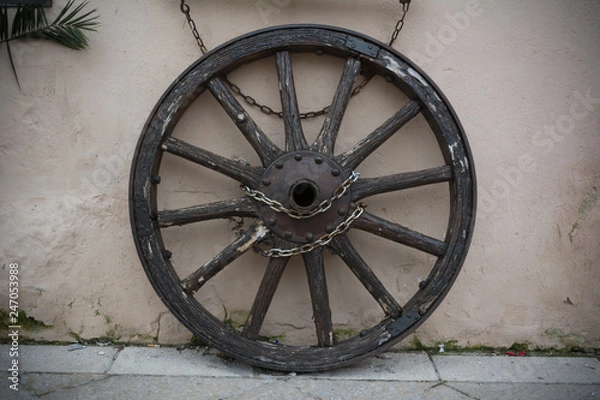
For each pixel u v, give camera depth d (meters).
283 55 2.66
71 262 2.86
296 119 2.65
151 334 2.92
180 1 2.79
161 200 2.85
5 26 2.73
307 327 2.93
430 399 2.46
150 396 2.42
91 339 2.91
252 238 2.65
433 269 2.70
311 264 2.66
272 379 2.61
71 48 2.78
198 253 2.89
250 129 2.65
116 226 2.86
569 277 2.89
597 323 2.90
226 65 2.65
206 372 2.65
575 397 2.50
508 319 2.91
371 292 2.70
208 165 2.67
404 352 2.91
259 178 2.65
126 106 2.82
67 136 2.82
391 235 2.67
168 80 2.82
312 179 2.60
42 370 2.62
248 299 2.91
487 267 2.89
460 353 2.91
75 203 2.84
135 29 2.80
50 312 2.88
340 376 2.65
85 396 2.41
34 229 2.84
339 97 2.66
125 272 2.88
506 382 2.62
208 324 2.67
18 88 2.80
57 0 2.78
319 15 2.81
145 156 2.63
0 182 2.83
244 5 2.80
